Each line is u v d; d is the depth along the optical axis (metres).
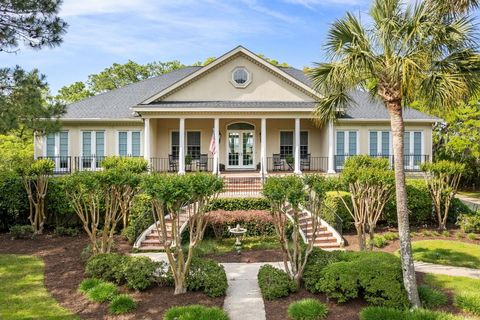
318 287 8.66
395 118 8.48
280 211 9.25
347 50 8.38
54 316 7.85
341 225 14.38
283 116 21.30
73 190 11.35
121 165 15.39
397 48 8.23
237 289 9.48
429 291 8.66
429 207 17.08
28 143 29.31
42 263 11.54
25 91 12.59
